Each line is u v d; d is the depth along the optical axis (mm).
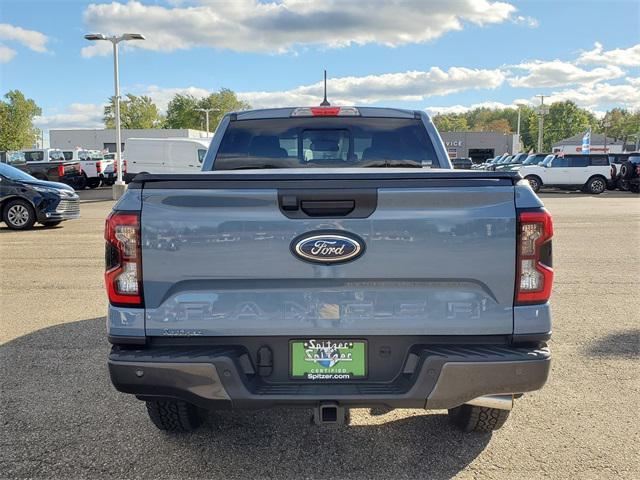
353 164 4766
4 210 13547
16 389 4238
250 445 3414
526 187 2648
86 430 3598
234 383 2617
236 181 2611
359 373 2705
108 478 3055
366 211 2617
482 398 2863
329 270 2629
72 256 10023
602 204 21078
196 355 2627
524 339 2656
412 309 2658
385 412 3854
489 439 3469
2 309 6520
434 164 4734
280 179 2607
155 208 2629
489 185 2619
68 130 78562
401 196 2605
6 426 3646
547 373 2645
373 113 4754
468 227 2609
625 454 3287
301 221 2611
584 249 10656
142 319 2664
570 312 6324
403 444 3414
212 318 2666
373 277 2633
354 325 2664
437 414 3814
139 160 25844
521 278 2631
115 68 26000
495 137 82438
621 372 4543
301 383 2705
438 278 2635
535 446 3381
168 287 2652
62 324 5934
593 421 3705
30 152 30375
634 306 6578
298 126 4727
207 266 2635
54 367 4688
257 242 2621
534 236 2621
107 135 78000
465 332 2652
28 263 9367
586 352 5012
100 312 6398
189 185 2621
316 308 2664
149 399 2770
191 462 3223
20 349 5137
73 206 14266
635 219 15656
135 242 2631
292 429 3617
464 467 3158
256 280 2650
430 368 2607
